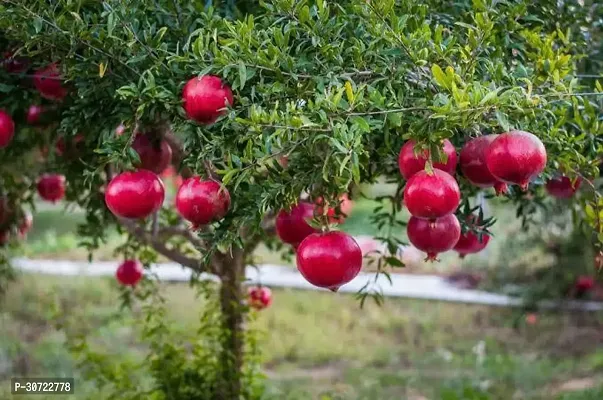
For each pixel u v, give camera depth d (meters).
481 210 2.49
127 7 2.20
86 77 2.37
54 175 3.87
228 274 3.76
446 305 9.17
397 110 1.83
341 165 1.66
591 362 6.86
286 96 2.02
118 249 4.04
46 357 6.38
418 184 1.87
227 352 3.73
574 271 8.03
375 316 8.65
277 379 6.45
